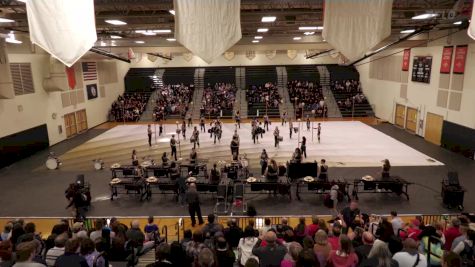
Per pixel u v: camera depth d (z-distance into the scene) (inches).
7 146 821.2
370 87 1457.9
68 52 254.2
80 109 1187.3
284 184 574.6
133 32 869.2
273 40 948.0
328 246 228.1
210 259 177.0
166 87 1660.9
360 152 866.8
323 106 1414.9
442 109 927.0
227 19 315.0
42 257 247.0
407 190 607.8
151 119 1403.8
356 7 329.1
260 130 987.9
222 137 1057.5
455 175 550.3
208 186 570.6
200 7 311.9
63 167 797.2
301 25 757.9
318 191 622.2
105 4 483.5
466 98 825.5
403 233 326.6
